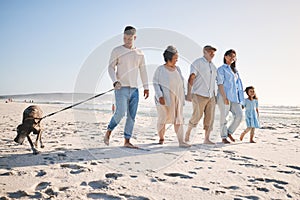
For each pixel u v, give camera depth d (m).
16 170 2.94
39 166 3.12
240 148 4.49
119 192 2.32
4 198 2.13
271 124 9.30
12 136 5.54
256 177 2.80
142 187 2.46
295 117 13.76
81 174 2.82
